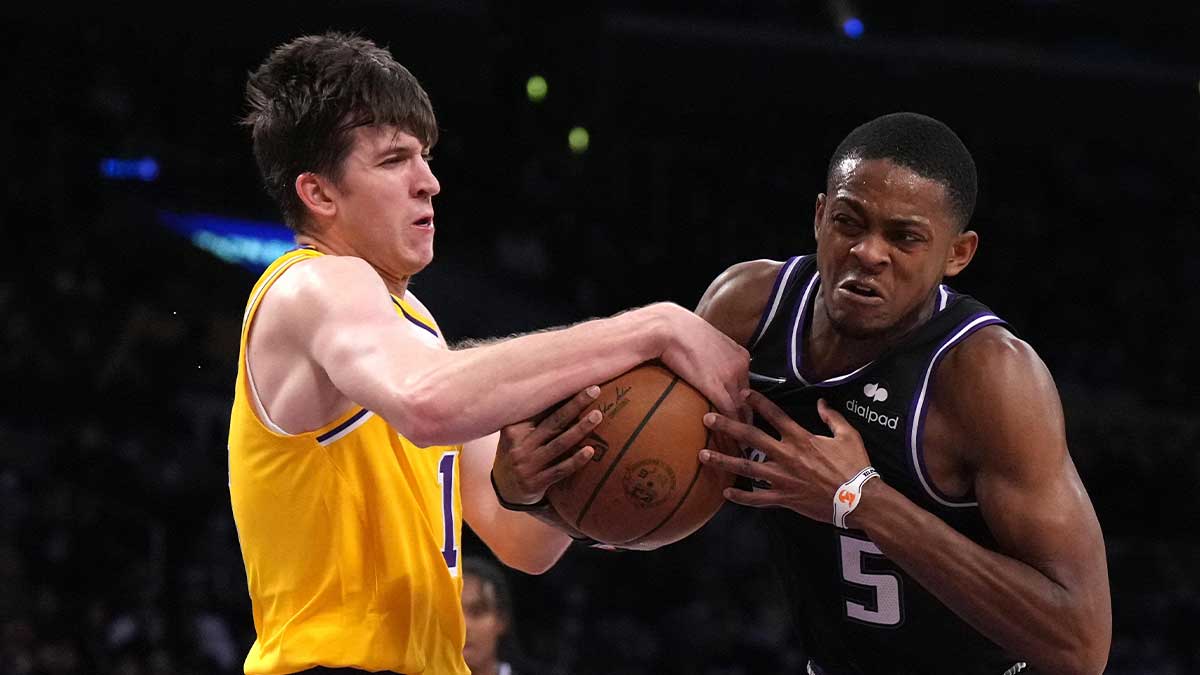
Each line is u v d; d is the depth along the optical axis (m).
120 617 9.18
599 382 2.67
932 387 2.75
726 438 2.77
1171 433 15.48
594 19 13.45
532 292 15.68
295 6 14.98
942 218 2.62
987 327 2.77
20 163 13.58
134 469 10.51
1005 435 2.64
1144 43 18.39
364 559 2.63
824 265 2.70
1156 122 18.28
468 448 3.13
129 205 13.92
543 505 2.82
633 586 11.83
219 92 15.12
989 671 2.99
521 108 13.57
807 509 2.69
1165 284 18.00
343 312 2.54
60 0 14.61
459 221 15.91
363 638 2.59
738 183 17.36
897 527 2.62
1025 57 17.09
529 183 16.17
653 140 17.31
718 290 3.10
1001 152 18.50
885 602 2.94
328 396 2.61
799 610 3.16
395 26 15.30
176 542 10.20
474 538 10.14
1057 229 18.23
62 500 9.87
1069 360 16.53
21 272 12.66
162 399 11.84
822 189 17.50
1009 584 2.61
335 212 2.77
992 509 2.67
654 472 2.67
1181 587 13.38
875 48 16.73
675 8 16.95
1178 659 12.12
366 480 2.64
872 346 2.82
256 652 2.71
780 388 2.92
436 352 2.53
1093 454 14.73
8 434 10.95
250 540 2.70
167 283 13.23
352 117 2.73
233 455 2.74
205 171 14.52
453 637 2.75
